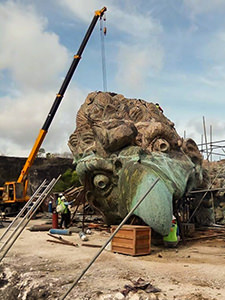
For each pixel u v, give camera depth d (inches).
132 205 428.5
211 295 227.0
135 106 583.2
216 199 641.6
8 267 316.5
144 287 239.6
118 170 490.3
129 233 372.2
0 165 1561.3
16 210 1155.3
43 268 312.0
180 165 487.2
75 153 567.5
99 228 623.2
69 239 511.2
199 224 629.0
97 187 513.7
